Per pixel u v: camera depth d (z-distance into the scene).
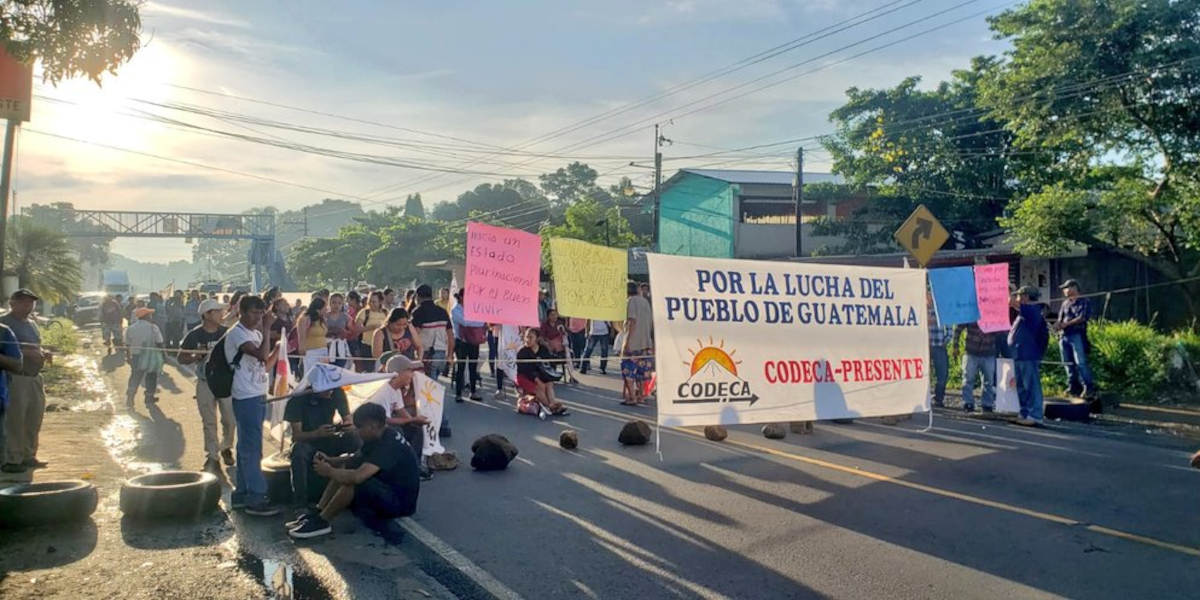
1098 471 8.48
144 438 10.52
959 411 12.64
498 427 11.31
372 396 8.11
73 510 6.60
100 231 60.84
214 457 8.66
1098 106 19.48
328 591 5.32
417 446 8.25
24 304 8.45
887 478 8.20
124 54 6.65
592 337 18.73
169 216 62.69
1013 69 21.14
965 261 27.42
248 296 7.16
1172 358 13.96
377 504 6.59
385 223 74.06
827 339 9.33
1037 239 21.80
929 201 30.52
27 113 9.64
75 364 20.55
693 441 10.22
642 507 7.22
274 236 66.25
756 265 8.88
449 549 6.13
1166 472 8.42
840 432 10.83
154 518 6.71
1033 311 11.45
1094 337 14.55
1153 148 20.30
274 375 9.10
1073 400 12.21
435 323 12.31
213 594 5.25
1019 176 25.83
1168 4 18.31
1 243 10.76
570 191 74.38
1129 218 21.47
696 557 5.92
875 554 5.95
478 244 9.41
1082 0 18.98
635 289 14.28
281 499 7.26
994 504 7.21
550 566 5.77
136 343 13.57
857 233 33.31
